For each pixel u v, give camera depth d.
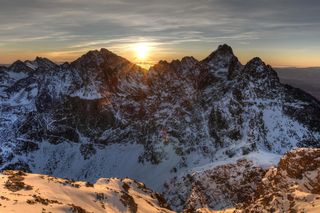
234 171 168.25
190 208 150.88
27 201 51.47
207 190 165.00
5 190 57.12
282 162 84.19
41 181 68.38
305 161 79.44
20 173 71.81
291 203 67.06
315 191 71.94
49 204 53.88
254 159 174.25
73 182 76.12
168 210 91.06
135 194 90.19
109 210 68.25
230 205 150.12
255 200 83.81
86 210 61.91
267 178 89.38
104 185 85.88
